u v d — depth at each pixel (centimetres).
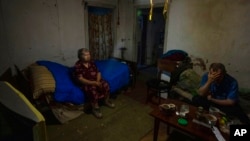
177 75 264
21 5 253
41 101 213
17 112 75
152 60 540
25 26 263
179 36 329
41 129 68
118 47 446
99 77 268
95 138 201
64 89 225
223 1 264
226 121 153
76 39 341
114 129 220
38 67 239
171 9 332
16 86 246
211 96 197
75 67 254
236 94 182
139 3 405
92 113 254
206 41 294
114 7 406
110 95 305
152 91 301
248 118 185
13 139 65
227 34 269
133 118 246
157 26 525
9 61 242
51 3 288
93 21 378
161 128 224
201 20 294
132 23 432
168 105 170
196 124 149
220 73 179
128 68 335
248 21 246
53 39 303
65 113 231
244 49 256
